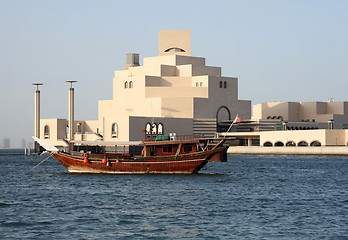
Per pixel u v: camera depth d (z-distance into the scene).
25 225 58.25
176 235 53.78
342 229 55.81
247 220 60.59
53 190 87.38
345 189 88.56
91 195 80.50
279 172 124.88
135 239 52.31
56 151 114.12
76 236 53.41
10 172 130.50
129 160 107.31
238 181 99.75
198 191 84.25
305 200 75.25
